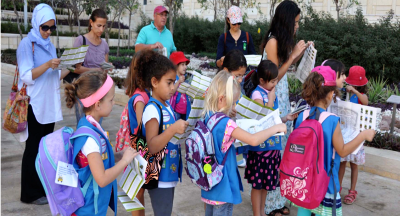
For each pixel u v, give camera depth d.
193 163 2.51
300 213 2.89
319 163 2.62
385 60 10.33
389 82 10.46
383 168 4.69
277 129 2.53
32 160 3.77
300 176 2.65
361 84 4.16
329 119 2.65
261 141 2.45
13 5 22.19
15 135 6.26
